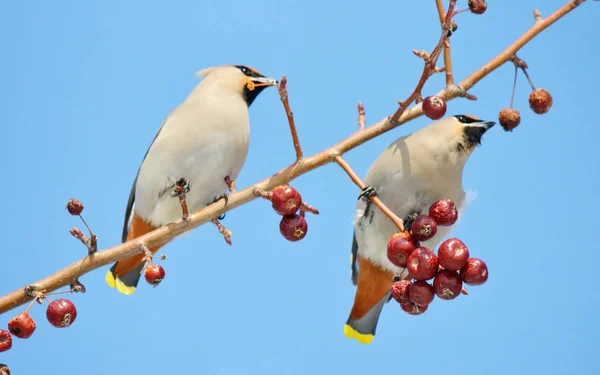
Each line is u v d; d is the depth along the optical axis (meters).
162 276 8.24
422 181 10.92
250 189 8.70
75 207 8.05
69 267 8.06
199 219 8.67
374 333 11.73
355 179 8.57
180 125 11.27
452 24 7.81
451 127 11.18
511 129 8.55
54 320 7.58
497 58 8.77
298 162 8.72
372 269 11.25
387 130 8.78
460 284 7.38
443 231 11.08
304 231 8.24
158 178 11.16
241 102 11.70
